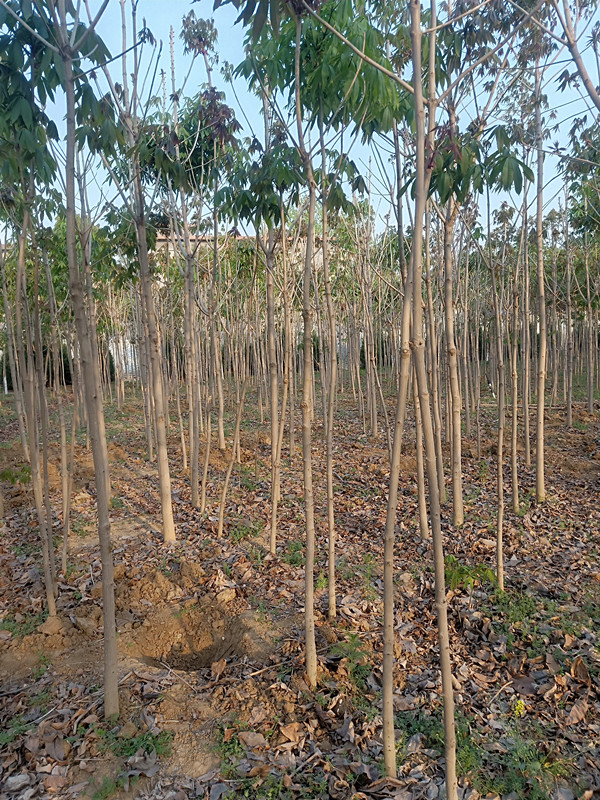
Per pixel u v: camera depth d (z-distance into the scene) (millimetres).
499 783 2783
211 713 3320
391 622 2689
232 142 5102
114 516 6625
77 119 3420
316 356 18578
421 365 2273
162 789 2789
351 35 2982
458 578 4406
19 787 2791
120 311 15672
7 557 5434
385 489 7391
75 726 3178
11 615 4367
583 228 9586
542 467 6727
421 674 3646
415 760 2943
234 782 2820
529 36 4152
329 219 6664
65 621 4258
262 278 9359
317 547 5617
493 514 6324
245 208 4168
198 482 7500
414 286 2246
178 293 11477
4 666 3760
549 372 19656
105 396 19375
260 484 7754
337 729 3148
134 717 3283
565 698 3342
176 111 5531
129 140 5051
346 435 11133
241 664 3770
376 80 3018
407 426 11648
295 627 4160
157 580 4938
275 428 5387
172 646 4242
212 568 5176
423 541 5609
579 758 2922
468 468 8336
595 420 11719
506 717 3230
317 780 2814
